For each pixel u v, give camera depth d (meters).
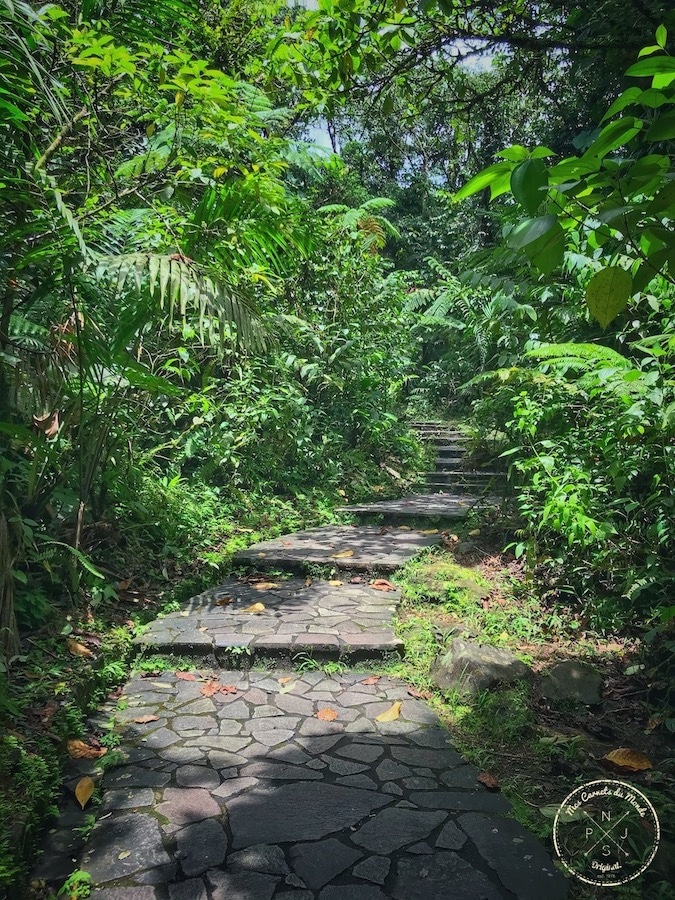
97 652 3.11
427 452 8.70
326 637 3.40
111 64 3.18
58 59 3.22
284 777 2.33
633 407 3.22
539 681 3.12
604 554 3.61
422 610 3.95
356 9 2.68
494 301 4.80
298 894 1.77
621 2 2.54
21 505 3.43
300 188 9.03
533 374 4.18
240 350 5.96
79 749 2.48
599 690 3.07
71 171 3.79
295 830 2.04
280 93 4.70
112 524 4.13
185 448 5.57
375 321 7.71
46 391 3.25
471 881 1.83
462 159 9.59
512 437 5.17
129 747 2.53
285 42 2.98
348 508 6.33
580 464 3.96
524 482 4.99
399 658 3.34
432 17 2.77
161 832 2.02
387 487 7.35
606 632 3.66
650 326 4.07
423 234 13.46
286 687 3.09
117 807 2.14
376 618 3.71
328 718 2.78
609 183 1.11
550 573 4.23
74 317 3.39
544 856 1.94
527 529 4.26
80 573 3.52
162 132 3.97
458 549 5.08
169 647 3.32
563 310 4.14
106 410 3.67
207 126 3.62
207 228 3.64
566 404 4.28
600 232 1.20
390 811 2.14
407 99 3.39
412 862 1.90
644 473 3.65
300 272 7.12
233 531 5.26
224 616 3.74
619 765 2.41
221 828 2.04
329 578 4.53
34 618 3.18
